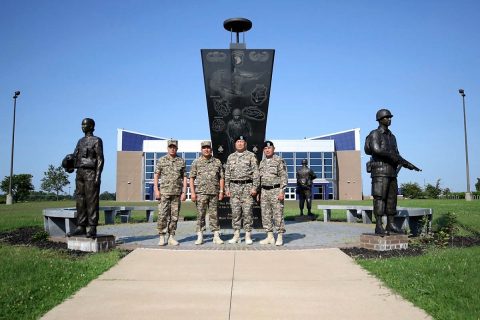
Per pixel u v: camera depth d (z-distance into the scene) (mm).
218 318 4277
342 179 59375
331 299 4891
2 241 9562
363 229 12227
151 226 13602
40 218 14898
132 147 60312
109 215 14820
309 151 57094
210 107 12508
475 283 5191
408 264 6395
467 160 36969
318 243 9055
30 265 6281
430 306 4469
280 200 8844
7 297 4730
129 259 7160
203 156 9164
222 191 9242
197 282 5672
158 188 8945
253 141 12445
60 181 58719
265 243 8953
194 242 9391
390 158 8180
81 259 7145
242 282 5664
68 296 5012
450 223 11211
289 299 4898
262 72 12539
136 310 4523
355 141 59188
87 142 8305
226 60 12562
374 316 4312
